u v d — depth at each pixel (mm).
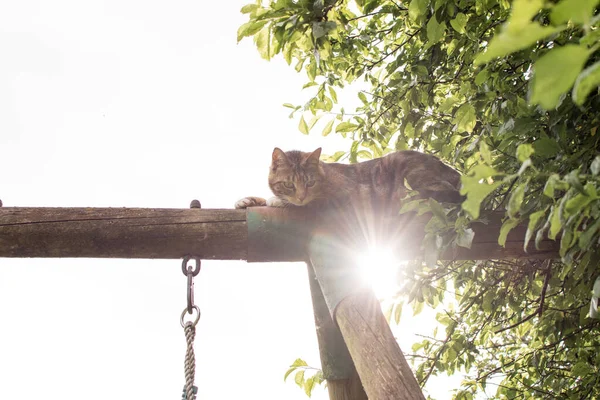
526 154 1736
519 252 3523
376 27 4895
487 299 4758
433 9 3561
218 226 3381
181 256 3381
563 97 2736
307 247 3434
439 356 4816
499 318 5234
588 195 1874
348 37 4629
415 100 4473
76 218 3293
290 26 3695
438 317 5188
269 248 3432
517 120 3066
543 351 4754
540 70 999
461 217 2967
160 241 3322
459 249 3508
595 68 1201
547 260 4566
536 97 1026
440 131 4711
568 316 4367
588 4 967
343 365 3568
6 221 3244
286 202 3678
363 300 3084
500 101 3645
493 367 5176
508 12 3775
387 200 4469
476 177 1644
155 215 3361
